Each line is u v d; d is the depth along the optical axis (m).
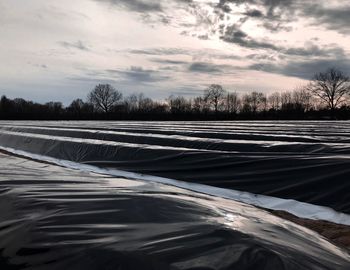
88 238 2.51
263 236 2.68
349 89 73.81
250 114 68.69
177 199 3.58
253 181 8.03
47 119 64.44
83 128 22.83
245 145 10.85
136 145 11.79
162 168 9.98
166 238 2.50
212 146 11.55
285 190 7.38
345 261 2.63
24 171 5.36
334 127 25.38
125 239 2.48
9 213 3.12
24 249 2.48
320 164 7.43
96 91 84.31
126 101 83.12
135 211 3.07
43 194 3.65
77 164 12.47
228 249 2.36
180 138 12.91
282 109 70.38
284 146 10.31
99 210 3.08
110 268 2.17
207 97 78.50
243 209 3.78
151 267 2.15
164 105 78.00
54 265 2.27
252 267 2.20
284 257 2.34
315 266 2.37
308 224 6.06
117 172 10.87
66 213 2.98
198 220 2.92
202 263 2.19
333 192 6.76
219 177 8.66
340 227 5.87
